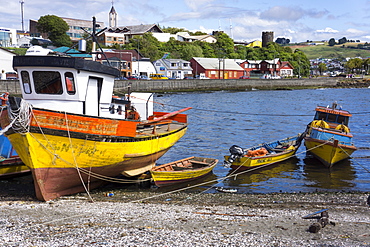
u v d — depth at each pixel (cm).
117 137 1459
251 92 8794
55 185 1408
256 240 960
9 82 5309
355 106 5803
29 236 981
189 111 4797
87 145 1376
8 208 1266
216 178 1908
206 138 3022
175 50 12044
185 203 1428
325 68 19312
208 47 13188
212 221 1139
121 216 1181
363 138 3142
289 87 10538
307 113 4762
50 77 1394
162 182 1709
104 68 1492
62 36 10756
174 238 968
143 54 10612
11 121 1241
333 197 1561
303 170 2114
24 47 10169
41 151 1294
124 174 1639
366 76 16750
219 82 9175
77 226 1068
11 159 1781
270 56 14500
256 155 2119
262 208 1350
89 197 1473
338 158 2202
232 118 4197
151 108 2219
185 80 8438
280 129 3506
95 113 1517
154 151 1741
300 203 1454
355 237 995
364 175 2020
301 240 966
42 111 1254
